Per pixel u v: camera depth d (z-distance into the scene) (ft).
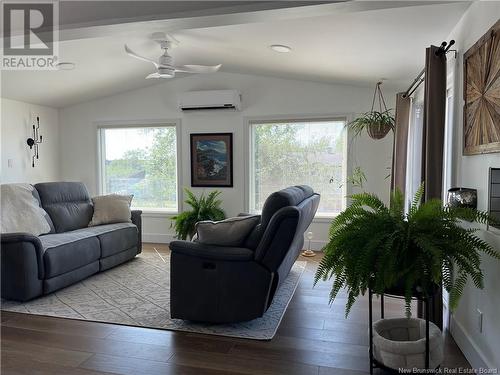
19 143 17.63
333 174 17.33
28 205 13.01
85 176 20.03
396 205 6.97
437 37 9.55
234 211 18.28
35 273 10.77
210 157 18.39
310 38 10.45
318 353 7.80
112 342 8.36
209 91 17.62
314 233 17.35
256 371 7.13
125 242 14.80
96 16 7.95
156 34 11.46
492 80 6.29
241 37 11.19
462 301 7.79
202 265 9.03
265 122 17.71
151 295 11.39
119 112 19.42
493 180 6.28
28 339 8.53
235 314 8.95
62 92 17.52
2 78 14.76
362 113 16.58
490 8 6.54
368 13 8.27
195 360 7.56
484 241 6.46
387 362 6.50
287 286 12.01
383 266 6.01
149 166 19.47
